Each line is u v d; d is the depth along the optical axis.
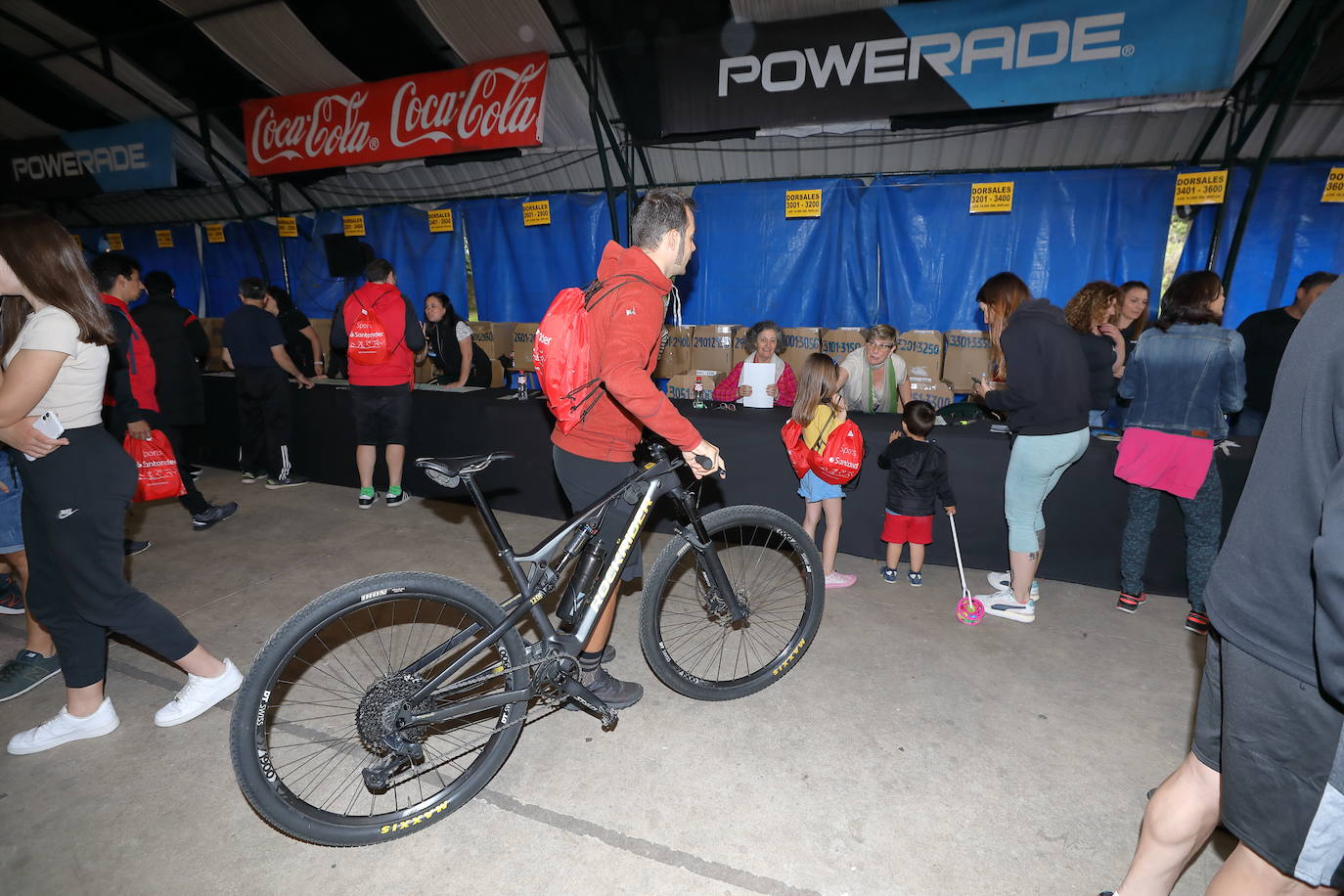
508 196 6.32
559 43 4.64
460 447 4.58
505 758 2.04
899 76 4.01
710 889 1.74
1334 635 0.87
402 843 1.89
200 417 4.40
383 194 6.74
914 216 5.23
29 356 1.83
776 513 2.44
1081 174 4.82
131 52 5.31
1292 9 3.45
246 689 1.66
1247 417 4.13
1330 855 1.02
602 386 2.10
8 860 1.83
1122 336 4.10
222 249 7.72
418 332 4.48
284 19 4.81
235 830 1.93
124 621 2.16
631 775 2.13
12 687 2.53
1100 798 2.03
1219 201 4.17
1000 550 3.46
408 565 3.73
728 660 2.77
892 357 4.18
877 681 2.62
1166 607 3.18
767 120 4.36
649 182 5.49
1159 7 3.48
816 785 2.08
